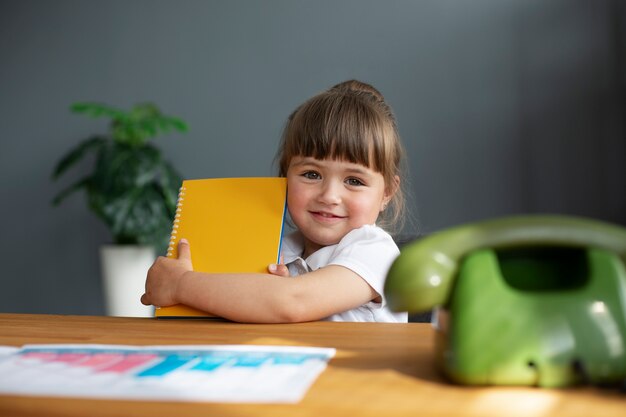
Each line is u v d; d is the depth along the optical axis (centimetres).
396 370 54
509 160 349
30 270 404
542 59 346
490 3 353
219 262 96
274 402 45
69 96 402
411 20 363
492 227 52
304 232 116
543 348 48
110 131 398
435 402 45
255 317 85
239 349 62
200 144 390
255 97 385
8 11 408
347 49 373
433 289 50
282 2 382
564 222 52
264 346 63
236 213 99
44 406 44
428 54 361
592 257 51
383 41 368
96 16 400
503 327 49
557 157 343
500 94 351
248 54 386
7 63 408
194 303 88
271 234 96
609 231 52
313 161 112
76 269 399
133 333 76
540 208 345
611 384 48
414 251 52
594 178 339
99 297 397
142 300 94
